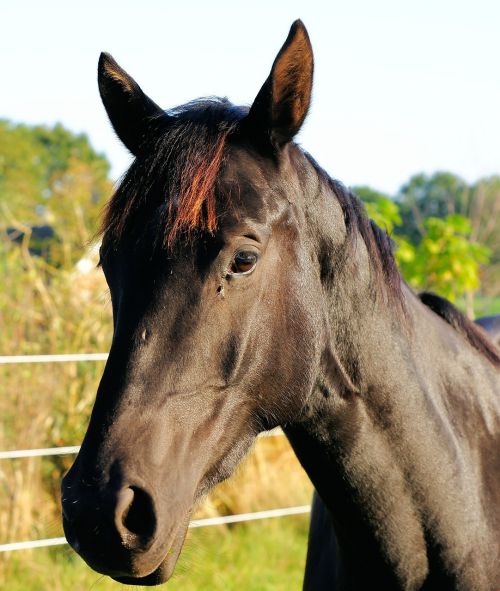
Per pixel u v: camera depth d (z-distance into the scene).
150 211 1.73
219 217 1.70
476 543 2.02
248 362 1.78
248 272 1.74
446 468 2.02
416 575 2.01
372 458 1.98
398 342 2.05
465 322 2.41
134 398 1.64
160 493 1.59
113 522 1.50
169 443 1.65
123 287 1.72
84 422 5.30
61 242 6.70
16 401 5.05
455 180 15.33
